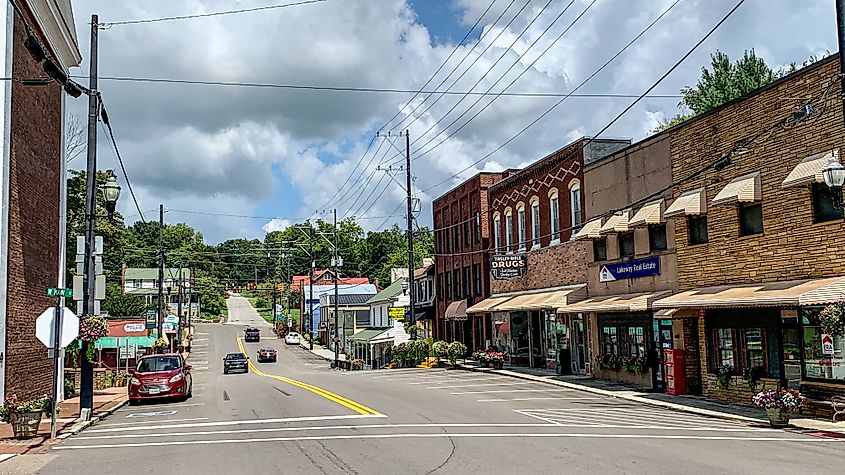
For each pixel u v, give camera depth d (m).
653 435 15.55
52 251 27.69
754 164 22.08
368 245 120.06
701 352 24.41
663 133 26.98
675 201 25.53
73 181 47.78
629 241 29.64
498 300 43.03
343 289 104.56
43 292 26.19
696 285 24.88
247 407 23.56
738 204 22.86
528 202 41.06
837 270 18.95
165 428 18.80
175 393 27.20
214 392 31.77
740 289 21.88
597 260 31.88
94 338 21.19
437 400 24.50
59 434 17.73
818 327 19.12
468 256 50.66
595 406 22.58
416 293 65.69
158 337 53.81
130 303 71.44
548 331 38.91
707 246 24.33
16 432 17.14
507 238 44.06
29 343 24.22
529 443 14.22
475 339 49.50
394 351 54.22
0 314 20.91
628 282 29.31
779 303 18.55
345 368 67.81
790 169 20.56
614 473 10.92
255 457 13.28
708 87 51.38
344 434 16.11
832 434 15.87
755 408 21.12
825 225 19.34
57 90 28.25
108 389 37.06
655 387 26.89
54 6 25.30
